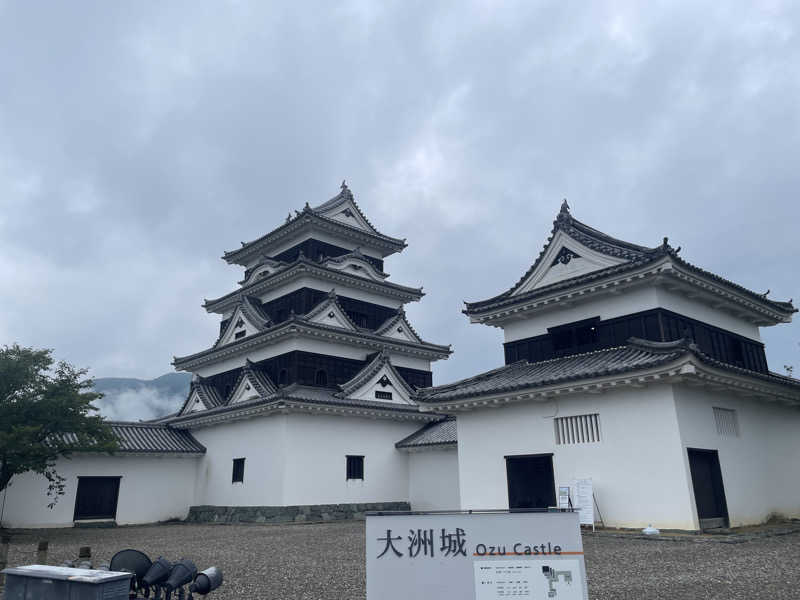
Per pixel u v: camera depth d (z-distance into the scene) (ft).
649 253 63.62
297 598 31.48
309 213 119.65
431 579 20.07
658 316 64.54
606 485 59.16
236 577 38.50
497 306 77.82
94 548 58.90
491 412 71.00
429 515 20.72
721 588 31.35
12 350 71.82
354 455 98.07
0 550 39.58
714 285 69.41
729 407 64.90
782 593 30.04
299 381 101.81
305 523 86.38
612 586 32.24
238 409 95.30
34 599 22.54
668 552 44.32
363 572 39.65
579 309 72.49
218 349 117.08
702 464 58.03
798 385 70.59
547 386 63.00
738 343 77.51
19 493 86.58
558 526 19.95
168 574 25.45
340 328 107.65
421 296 131.54
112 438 78.38
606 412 60.59
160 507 100.53
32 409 69.77
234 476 97.91
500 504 67.62
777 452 71.92
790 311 83.20
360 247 132.05
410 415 105.09
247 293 126.21
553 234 78.38
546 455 64.34
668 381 56.03
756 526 61.46
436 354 124.36
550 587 19.38
